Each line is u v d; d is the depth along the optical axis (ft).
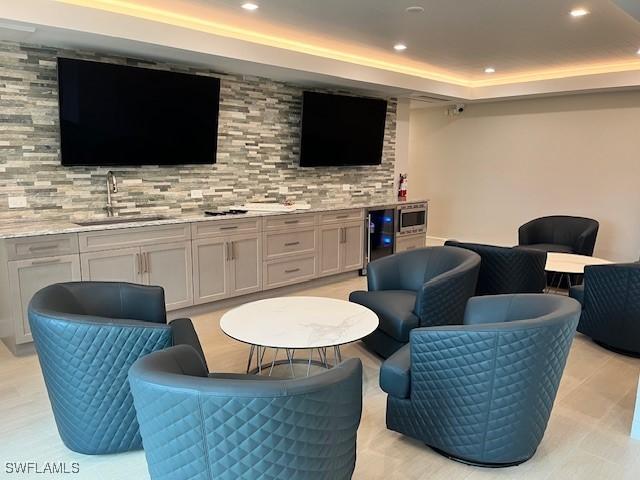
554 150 21.94
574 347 11.98
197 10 11.92
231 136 16.10
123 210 13.88
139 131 13.37
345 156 19.13
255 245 15.33
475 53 16.58
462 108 24.79
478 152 24.62
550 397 7.03
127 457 7.37
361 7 11.62
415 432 7.48
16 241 10.64
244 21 12.85
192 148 14.69
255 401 4.15
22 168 11.97
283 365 10.91
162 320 8.96
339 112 18.31
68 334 6.54
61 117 11.94
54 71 12.11
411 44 15.28
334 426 4.77
